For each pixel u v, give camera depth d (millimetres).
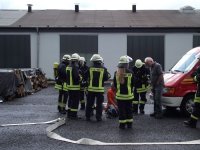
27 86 20312
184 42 27844
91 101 11883
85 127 10828
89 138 9344
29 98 18500
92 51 27812
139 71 13164
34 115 13000
